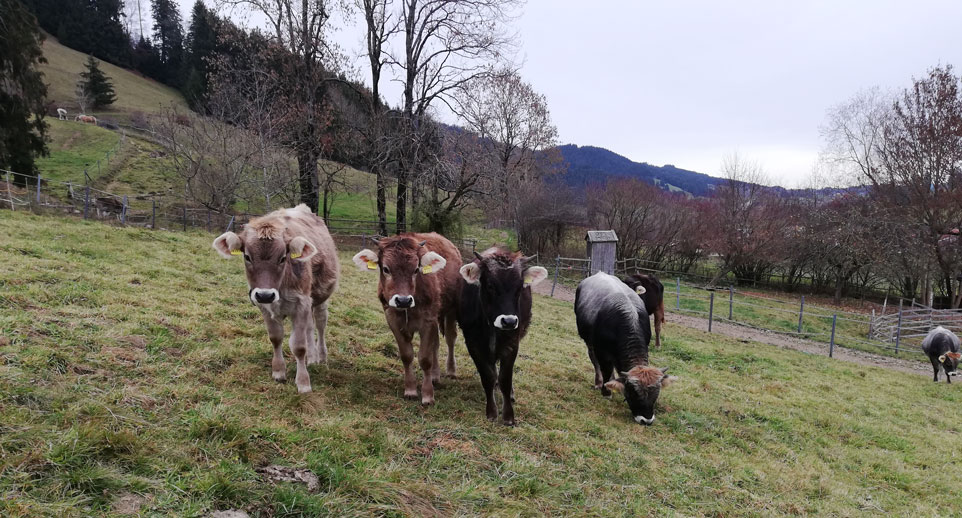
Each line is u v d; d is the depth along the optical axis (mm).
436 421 5172
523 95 32750
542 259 34250
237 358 5543
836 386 10789
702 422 6988
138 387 4145
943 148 24188
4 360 3988
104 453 3127
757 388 9578
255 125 23375
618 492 4500
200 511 2822
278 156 24344
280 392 4867
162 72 79938
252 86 25500
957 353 13055
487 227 39375
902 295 29719
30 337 4539
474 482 4020
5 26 23328
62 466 2881
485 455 4602
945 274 25469
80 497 2688
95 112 57906
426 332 5625
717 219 34906
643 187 35562
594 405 7055
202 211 23906
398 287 5141
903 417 9180
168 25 83812
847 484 5738
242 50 25609
